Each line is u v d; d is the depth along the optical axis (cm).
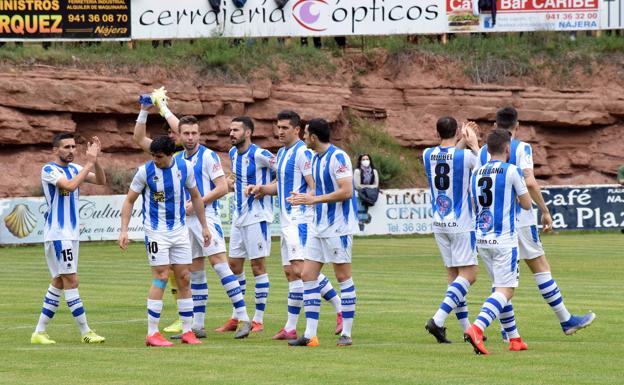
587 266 5938
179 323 3497
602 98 11050
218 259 3419
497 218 2917
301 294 3309
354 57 11106
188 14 10375
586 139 11106
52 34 9994
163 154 3081
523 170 3073
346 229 3084
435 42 11331
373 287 4859
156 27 10281
